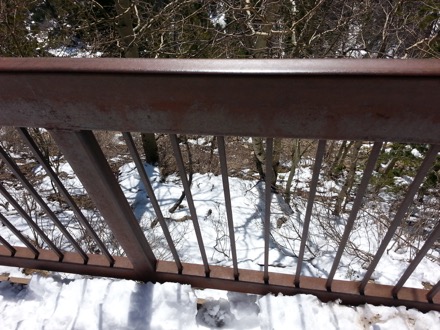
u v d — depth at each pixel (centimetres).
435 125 64
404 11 355
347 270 290
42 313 152
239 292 158
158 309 149
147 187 112
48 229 385
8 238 366
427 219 355
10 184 552
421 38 348
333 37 385
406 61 59
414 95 60
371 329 140
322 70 59
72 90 72
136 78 67
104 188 106
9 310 155
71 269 164
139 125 78
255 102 67
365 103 63
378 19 371
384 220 392
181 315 148
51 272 170
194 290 160
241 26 411
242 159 702
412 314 142
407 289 147
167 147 743
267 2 356
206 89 66
